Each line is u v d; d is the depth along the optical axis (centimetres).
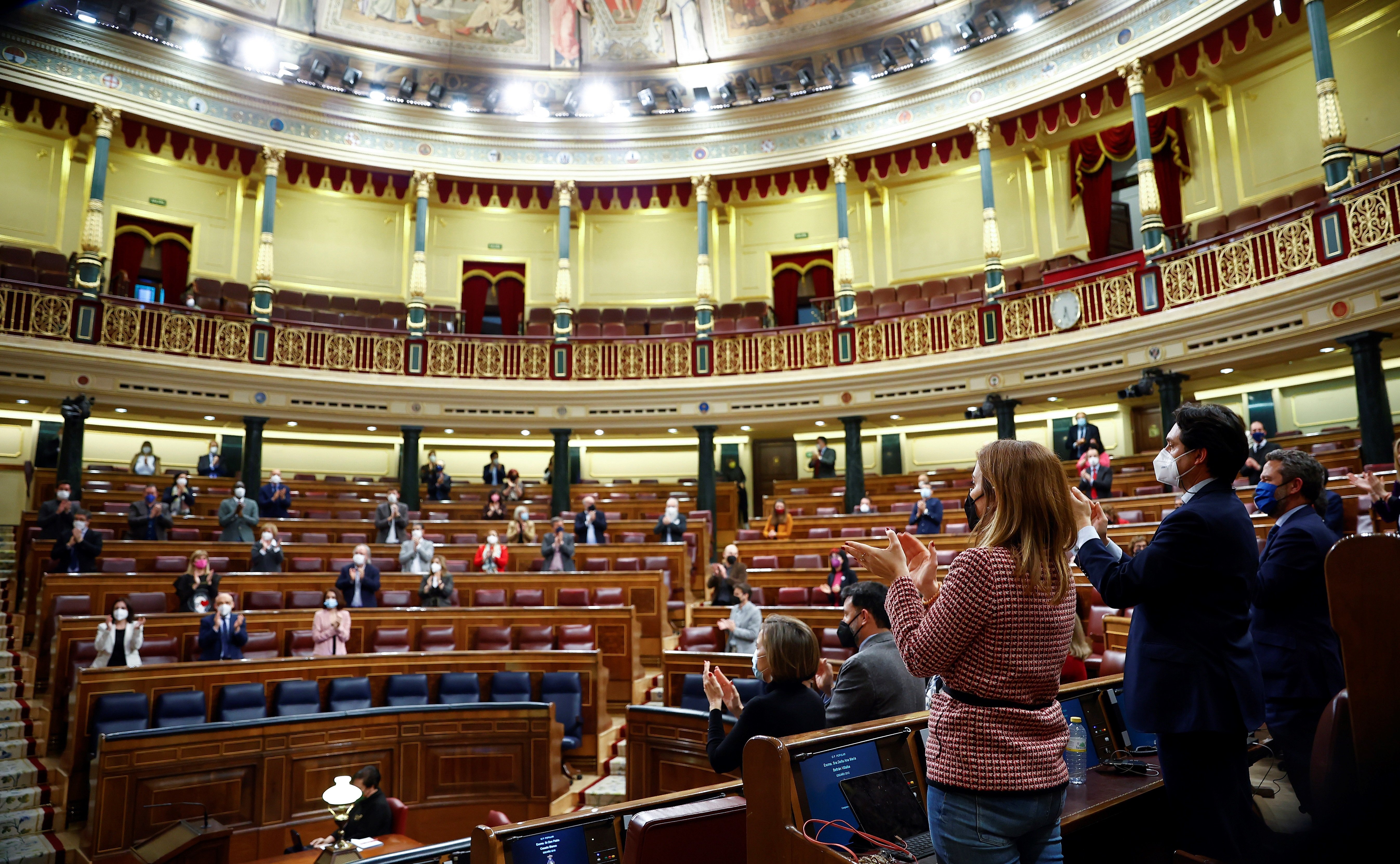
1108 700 359
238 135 1569
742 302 1848
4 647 985
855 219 1878
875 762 259
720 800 284
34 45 1416
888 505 1433
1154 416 1568
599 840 280
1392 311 1027
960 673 197
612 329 1777
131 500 1335
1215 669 229
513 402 1644
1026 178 1736
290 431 1722
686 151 1731
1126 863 304
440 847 351
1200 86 1524
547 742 719
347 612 912
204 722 737
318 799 676
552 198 1812
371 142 1672
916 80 1588
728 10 1667
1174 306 1275
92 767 624
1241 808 229
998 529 202
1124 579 237
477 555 1173
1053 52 1462
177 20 1495
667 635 1083
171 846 567
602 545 1212
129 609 841
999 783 187
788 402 1603
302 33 1592
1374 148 1323
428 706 715
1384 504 376
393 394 1597
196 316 1489
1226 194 1508
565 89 1738
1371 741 144
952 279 1722
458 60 1691
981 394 1464
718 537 1628
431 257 1911
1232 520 234
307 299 1767
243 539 1177
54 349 1353
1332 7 1352
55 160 1627
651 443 1852
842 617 855
